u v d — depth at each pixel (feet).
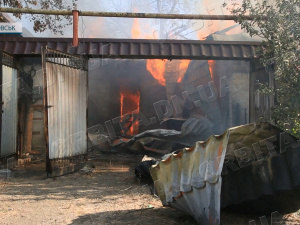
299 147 13.78
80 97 29.27
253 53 30.27
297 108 18.83
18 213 15.69
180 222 14.21
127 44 30.30
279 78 19.65
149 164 23.11
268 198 14.53
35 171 27.94
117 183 23.22
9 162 29.30
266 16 22.58
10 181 23.73
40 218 14.92
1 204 17.33
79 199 18.60
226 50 30.50
